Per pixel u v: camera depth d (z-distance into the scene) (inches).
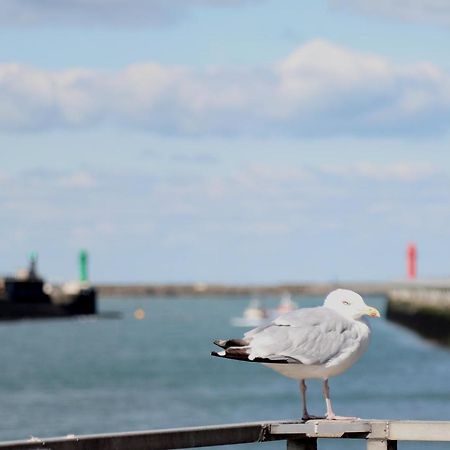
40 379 3499.0
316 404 2518.5
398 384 2974.9
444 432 428.1
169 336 6496.1
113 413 2385.6
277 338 450.3
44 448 386.9
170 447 413.4
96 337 6427.2
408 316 5669.3
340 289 473.4
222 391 2883.9
